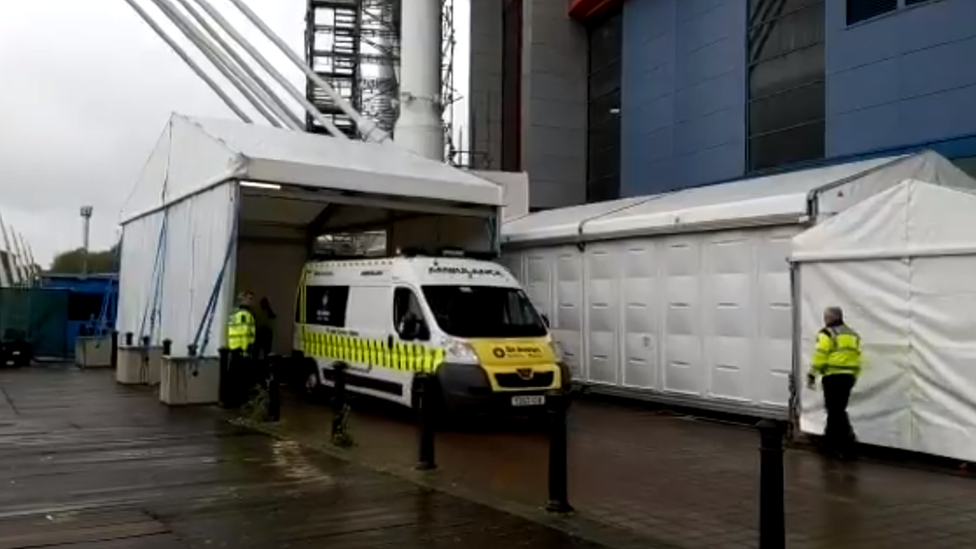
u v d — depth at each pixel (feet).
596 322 56.49
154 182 67.46
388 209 61.00
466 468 32.58
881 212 36.70
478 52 122.62
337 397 38.52
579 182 103.04
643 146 88.02
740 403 46.06
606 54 99.86
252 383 50.26
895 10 60.13
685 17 81.97
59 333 87.61
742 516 26.03
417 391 36.58
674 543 23.03
